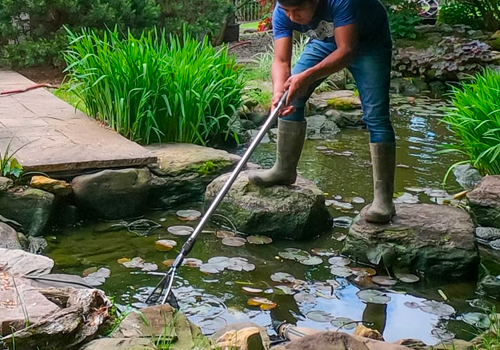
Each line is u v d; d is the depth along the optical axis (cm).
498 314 317
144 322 250
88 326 245
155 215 439
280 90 355
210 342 243
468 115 493
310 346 241
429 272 367
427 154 588
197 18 877
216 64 577
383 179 379
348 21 335
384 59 367
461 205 458
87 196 420
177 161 468
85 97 552
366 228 380
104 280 342
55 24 781
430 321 318
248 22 1471
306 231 409
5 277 282
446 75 912
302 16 346
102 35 765
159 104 518
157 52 550
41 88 651
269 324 306
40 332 233
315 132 665
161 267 361
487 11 1194
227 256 379
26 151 442
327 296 338
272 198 413
